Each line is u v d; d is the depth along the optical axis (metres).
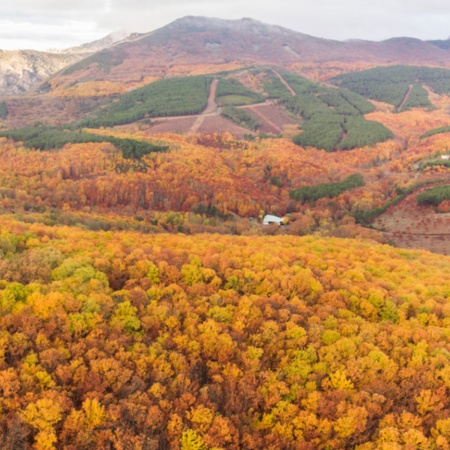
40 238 102.38
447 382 67.81
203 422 58.94
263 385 66.94
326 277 96.38
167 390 63.47
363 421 61.34
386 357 70.06
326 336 75.56
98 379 60.88
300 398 66.31
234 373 68.06
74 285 77.94
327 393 67.00
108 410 56.94
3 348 61.16
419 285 97.50
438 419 63.03
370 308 85.69
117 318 72.56
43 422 53.75
